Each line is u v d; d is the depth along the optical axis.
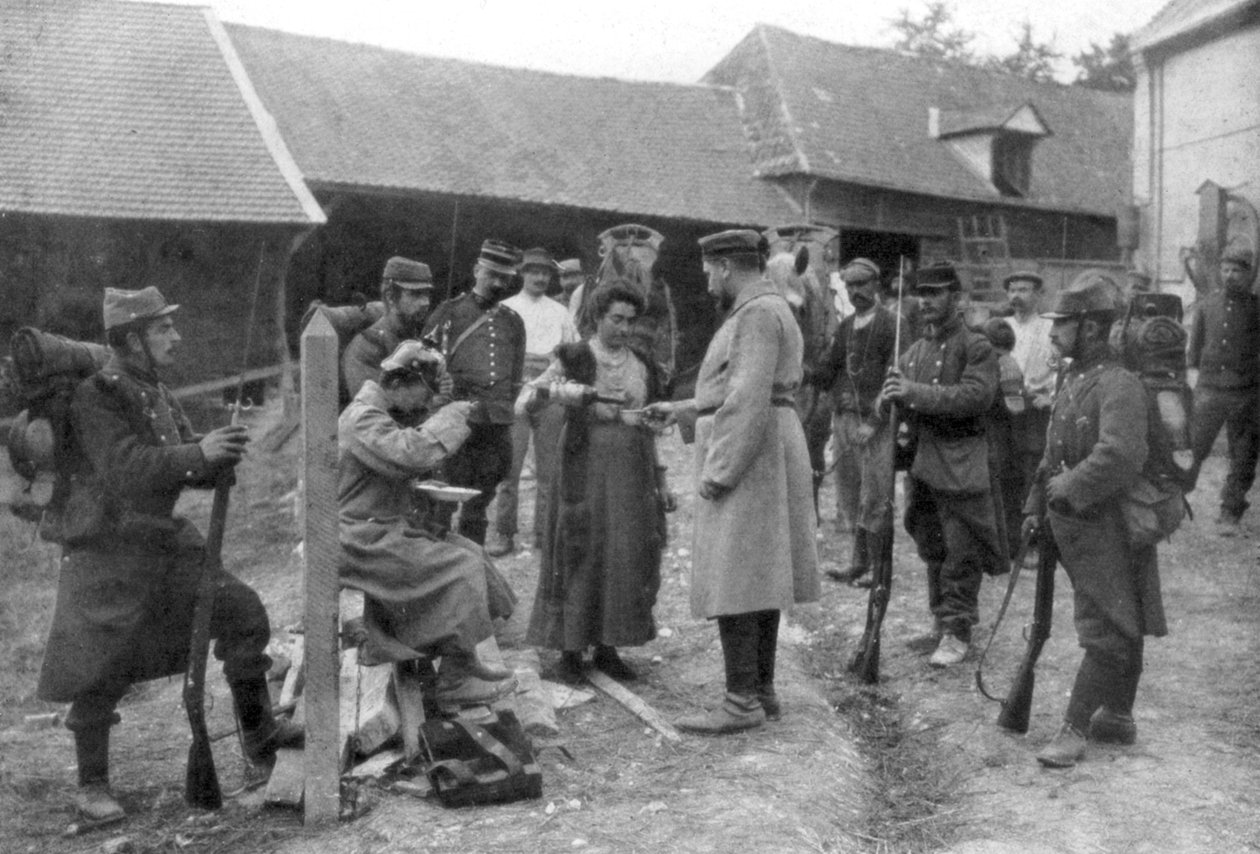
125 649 3.92
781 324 4.43
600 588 4.94
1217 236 12.11
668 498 5.29
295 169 15.35
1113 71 27.22
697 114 20.86
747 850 3.44
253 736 4.23
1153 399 4.24
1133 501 4.14
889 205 20.83
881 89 22.92
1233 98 12.30
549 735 4.50
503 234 17.72
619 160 18.86
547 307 7.98
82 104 14.92
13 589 7.45
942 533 5.62
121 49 15.95
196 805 4.00
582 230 18.03
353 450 4.16
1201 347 7.93
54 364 3.88
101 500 3.87
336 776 3.81
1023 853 3.56
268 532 9.16
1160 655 5.53
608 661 5.24
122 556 3.91
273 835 3.76
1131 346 5.51
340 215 16.83
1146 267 13.59
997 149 22.34
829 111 21.56
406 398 4.35
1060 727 4.46
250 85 16.28
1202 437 7.89
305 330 3.76
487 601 4.35
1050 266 20.95
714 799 3.83
